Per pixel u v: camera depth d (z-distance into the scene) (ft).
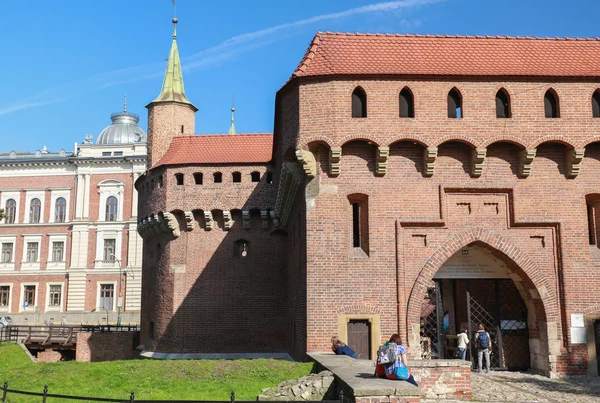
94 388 59.57
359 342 70.95
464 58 77.56
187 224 113.29
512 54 79.05
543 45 81.25
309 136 72.64
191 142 120.06
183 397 53.83
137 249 233.76
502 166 75.20
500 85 74.43
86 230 237.04
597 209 76.69
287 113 77.61
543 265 74.13
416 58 77.00
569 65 77.30
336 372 50.72
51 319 230.89
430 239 73.46
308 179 73.61
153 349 116.06
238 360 66.85
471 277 78.28
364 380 45.16
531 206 74.59
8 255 241.35
